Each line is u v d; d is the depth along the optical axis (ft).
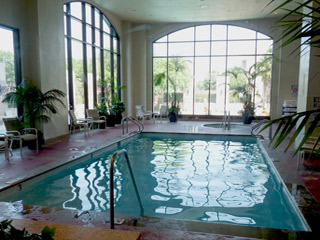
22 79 21.66
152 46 44.09
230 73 42.55
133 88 44.32
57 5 24.48
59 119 24.75
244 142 25.49
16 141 20.83
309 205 9.84
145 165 17.65
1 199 11.58
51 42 23.58
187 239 7.12
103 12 35.50
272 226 9.44
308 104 18.53
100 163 18.12
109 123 34.12
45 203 11.37
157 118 44.55
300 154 15.60
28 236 4.25
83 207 11.01
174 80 44.39
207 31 42.42
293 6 30.99
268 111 41.78
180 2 32.04
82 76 31.99
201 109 44.29
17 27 21.13
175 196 12.28
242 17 38.83
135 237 5.74
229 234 7.59
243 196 12.26
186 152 21.39
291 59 38.65
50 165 15.57
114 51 40.83
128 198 12.02
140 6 33.99
